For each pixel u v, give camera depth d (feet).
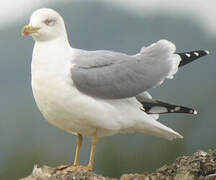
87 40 132.57
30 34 35.60
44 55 35.29
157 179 34.35
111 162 55.77
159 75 36.68
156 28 138.92
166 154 55.67
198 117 66.69
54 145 66.69
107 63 36.01
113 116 35.73
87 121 35.47
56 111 35.32
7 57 115.44
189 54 37.55
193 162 35.01
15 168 62.64
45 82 35.04
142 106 37.40
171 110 37.58
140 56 37.14
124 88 36.09
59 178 34.01
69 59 35.55
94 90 35.50
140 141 56.80
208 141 62.75
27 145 68.69
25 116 77.15
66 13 136.67
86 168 35.58
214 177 33.78
